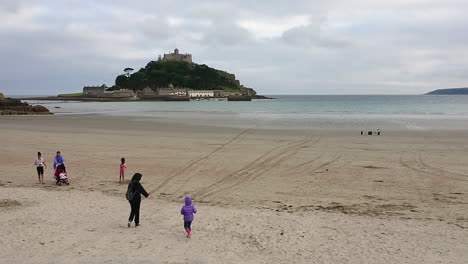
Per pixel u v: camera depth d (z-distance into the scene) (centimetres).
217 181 2102
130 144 3497
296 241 1204
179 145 3434
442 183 1995
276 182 2069
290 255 1095
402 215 1474
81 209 1554
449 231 1283
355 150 3117
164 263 1028
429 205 1608
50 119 6725
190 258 1067
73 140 3753
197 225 1363
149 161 2683
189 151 3105
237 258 1072
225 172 2331
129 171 2362
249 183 2053
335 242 1194
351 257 1076
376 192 1834
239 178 2173
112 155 2925
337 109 10812
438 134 4178
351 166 2475
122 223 1385
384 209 1557
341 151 3072
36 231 1284
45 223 1370
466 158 2723
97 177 2197
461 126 5131
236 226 1351
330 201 1689
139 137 4006
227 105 15050
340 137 3956
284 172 2322
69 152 3055
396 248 1138
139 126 5266
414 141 3631
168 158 2795
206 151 3103
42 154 2969
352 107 12288
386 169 2367
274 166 2503
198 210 1555
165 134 4278
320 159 2733
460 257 1067
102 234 1262
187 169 2417
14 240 1197
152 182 2077
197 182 2078
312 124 5569
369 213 1505
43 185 2003
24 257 1063
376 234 1262
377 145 3388
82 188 1939
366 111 9606
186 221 1237
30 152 3050
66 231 1288
